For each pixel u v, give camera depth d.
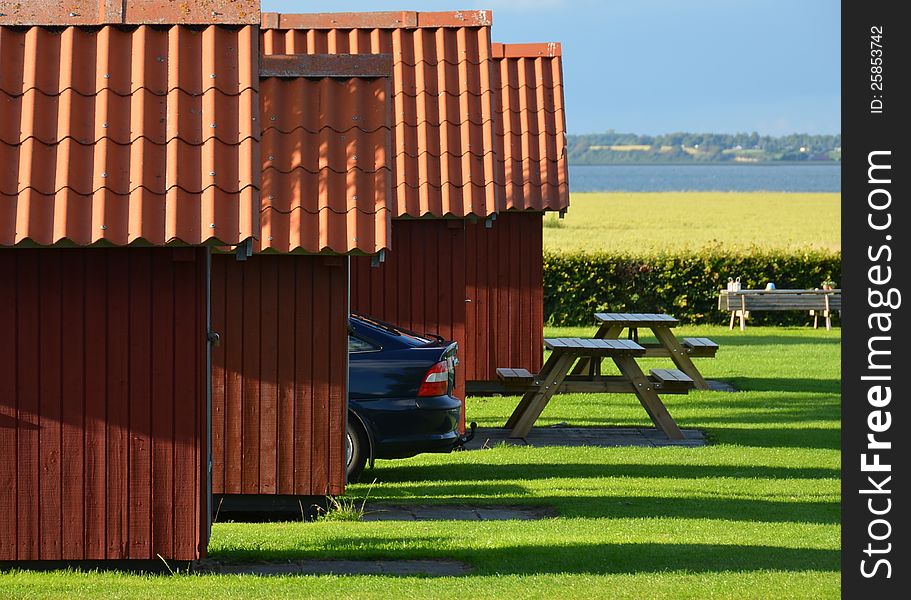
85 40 19.41
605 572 20.08
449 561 20.98
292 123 22.44
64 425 19.45
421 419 29.52
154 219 18.31
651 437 37.75
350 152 22.17
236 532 23.88
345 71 22.80
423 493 28.55
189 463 19.55
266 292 26.20
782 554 21.66
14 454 19.45
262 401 26.28
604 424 40.41
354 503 27.31
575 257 76.94
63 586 18.45
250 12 19.66
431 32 40.00
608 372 55.75
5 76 18.98
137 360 19.45
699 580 19.30
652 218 192.88
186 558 19.64
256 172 18.61
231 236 18.25
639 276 77.31
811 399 46.09
